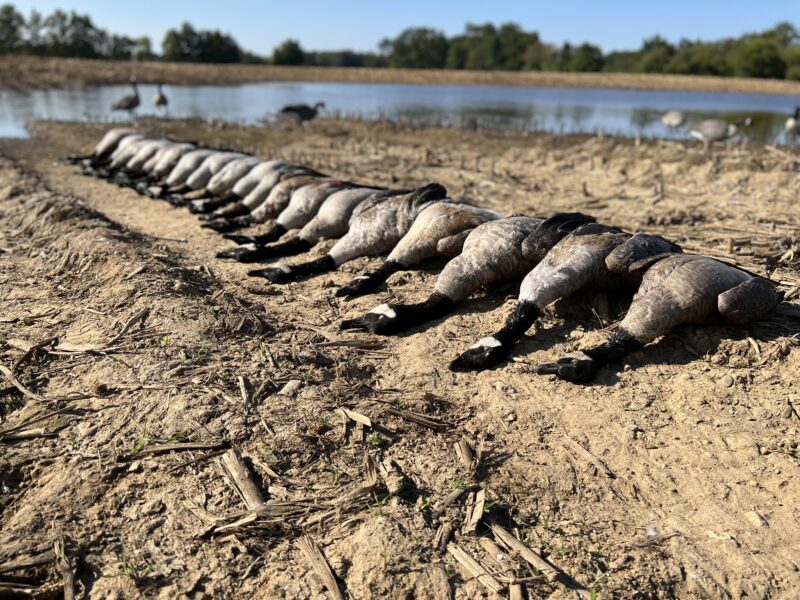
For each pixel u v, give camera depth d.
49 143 4.98
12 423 1.32
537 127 6.12
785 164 3.57
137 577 0.99
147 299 1.75
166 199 3.19
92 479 1.16
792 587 0.98
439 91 12.56
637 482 1.19
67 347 1.58
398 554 1.01
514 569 1.00
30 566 1.01
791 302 1.74
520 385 1.46
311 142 5.14
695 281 1.54
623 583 0.98
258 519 1.08
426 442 1.27
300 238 2.40
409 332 1.71
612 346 1.53
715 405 1.36
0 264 2.17
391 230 2.20
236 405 1.32
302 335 1.66
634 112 8.26
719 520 1.10
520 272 1.86
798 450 1.23
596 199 3.15
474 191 3.31
